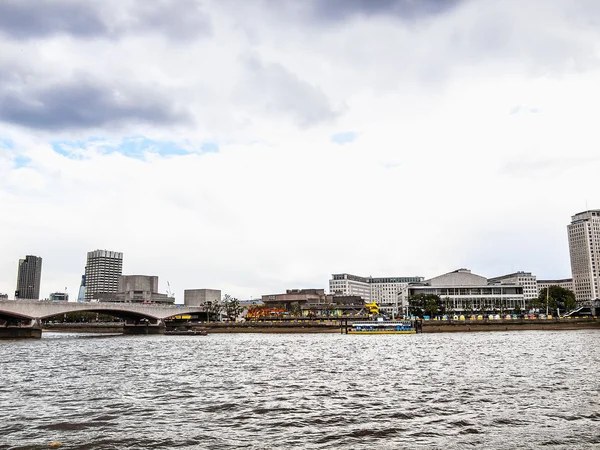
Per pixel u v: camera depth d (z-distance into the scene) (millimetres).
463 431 29688
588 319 194000
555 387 44812
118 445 27922
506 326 188125
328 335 186250
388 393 43469
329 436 29203
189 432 30562
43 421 33812
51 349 114125
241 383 51625
